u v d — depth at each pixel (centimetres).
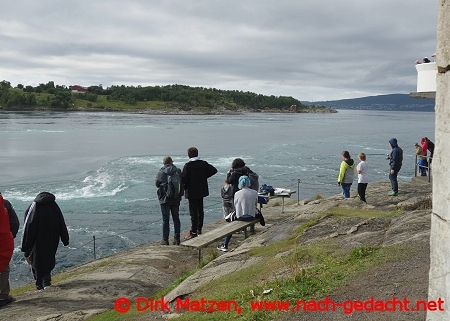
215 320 523
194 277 748
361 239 769
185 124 10706
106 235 1783
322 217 989
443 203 312
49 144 5419
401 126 11506
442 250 314
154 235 1788
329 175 3441
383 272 555
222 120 13462
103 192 2631
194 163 1159
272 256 778
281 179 3253
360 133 8412
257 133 8094
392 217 887
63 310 702
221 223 1460
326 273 589
